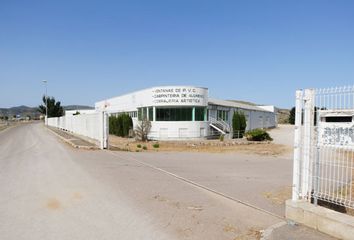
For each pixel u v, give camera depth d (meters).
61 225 6.05
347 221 5.32
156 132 35.75
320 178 6.52
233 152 23.34
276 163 16.44
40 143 24.06
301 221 6.04
